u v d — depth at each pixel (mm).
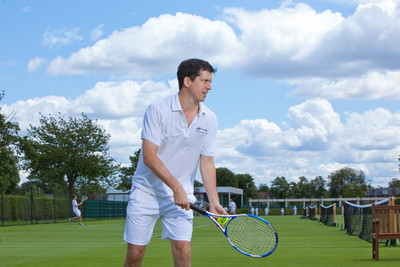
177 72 3582
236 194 89188
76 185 45812
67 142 42438
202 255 8625
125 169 52188
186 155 3688
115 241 12992
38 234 16812
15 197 30438
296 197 131625
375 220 7531
